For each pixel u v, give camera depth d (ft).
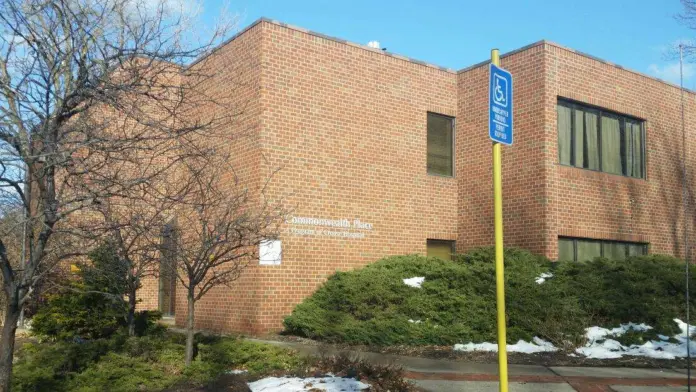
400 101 63.67
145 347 38.14
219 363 35.70
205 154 29.99
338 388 29.43
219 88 51.67
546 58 60.23
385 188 61.77
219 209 37.09
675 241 70.03
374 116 61.62
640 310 46.32
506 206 62.18
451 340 44.55
